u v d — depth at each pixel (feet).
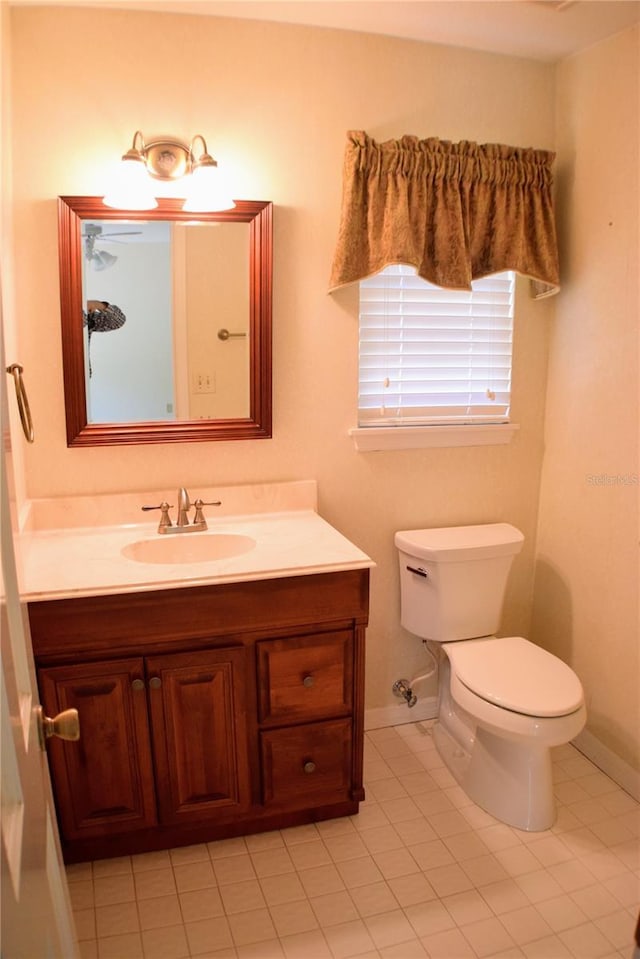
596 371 7.07
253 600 5.60
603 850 6.01
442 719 7.82
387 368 7.36
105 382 6.44
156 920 5.27
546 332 7.79
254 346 6.72
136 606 5.32
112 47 6.03
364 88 6.68
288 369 6.99
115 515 6.70
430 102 6.89
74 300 6.20
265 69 6.40
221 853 5.96
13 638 2.53
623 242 6.57
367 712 7.99
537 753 6.25
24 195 6.04
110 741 5.55
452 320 7.45
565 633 7.82
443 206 6.78
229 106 6.37
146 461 6.75
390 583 7.79
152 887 5.58
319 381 7.11
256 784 6.04
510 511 8.11
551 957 4.96
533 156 6.97
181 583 5.32
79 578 5.32
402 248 6.51
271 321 6.73
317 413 7.17
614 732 7.05
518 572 8.30
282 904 5.42
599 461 7.11
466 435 7.65
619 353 6.73
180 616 5.45
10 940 1.84
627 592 6.81
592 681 7.38
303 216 6.73
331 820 6.39
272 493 7.11
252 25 6.30
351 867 5.81
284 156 6.59
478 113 7.06
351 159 6.50
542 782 6.28
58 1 5.78
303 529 6.70
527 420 7.95
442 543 7.14
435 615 7.24
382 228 6.64
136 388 6.53
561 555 7.82
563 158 7.30
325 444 7.26
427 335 7.40
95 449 6.59
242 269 6.56
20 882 2.08
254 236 6.53
